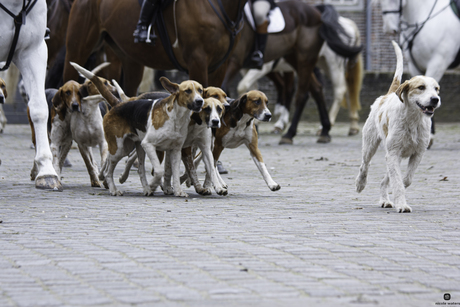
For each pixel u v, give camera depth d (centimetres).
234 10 1484
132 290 552
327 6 2469
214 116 1059
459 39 2003
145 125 1079
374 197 1132
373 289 560
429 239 758
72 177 1410
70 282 576
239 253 684
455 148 2150
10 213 923
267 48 2289
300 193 1181
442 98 4144
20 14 1141
